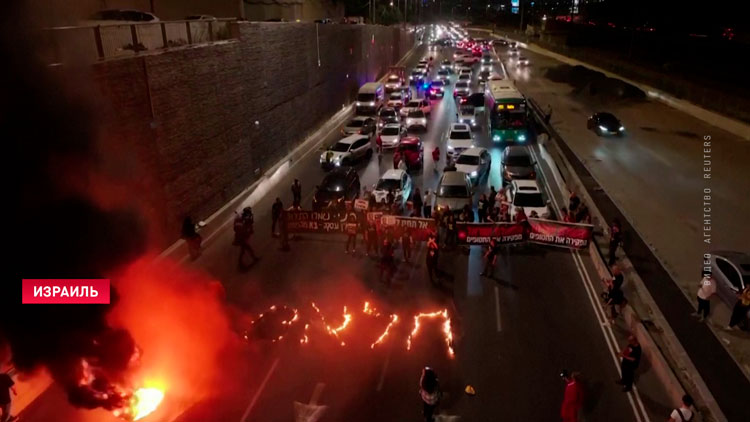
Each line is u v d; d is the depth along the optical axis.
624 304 14.58
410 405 11.64
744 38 50.47
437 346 13.68
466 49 86.44
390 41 72.81
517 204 21.05
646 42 61.12
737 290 14.18
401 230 19.44
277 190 26.31
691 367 12.20
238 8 34.19
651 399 11.62
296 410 11.54
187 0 33.56
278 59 28.48
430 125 39.88
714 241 19.39
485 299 15.91
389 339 14.04
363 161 31.27
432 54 94.56
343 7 69.62
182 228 18.88
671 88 45.81
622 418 11.10
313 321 14.95
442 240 20.12
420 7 134.00
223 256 19.14
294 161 30.69
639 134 36.06
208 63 20.70
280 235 20.88
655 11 64.25
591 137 35.56
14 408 11.41
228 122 22.75
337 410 11.53
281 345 13.88
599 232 20.22
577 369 12.64
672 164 29.17
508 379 12.38
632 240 19.45
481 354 13.30
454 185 22.30
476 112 43.00
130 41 16.95
